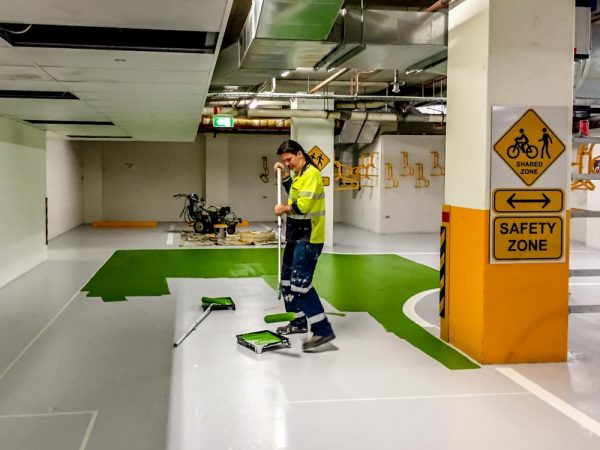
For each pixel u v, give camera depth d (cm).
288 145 407
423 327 465
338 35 416
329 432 272
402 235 1198
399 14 426
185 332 441
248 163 1553
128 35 327
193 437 266
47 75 408
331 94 910
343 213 1507
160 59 358
